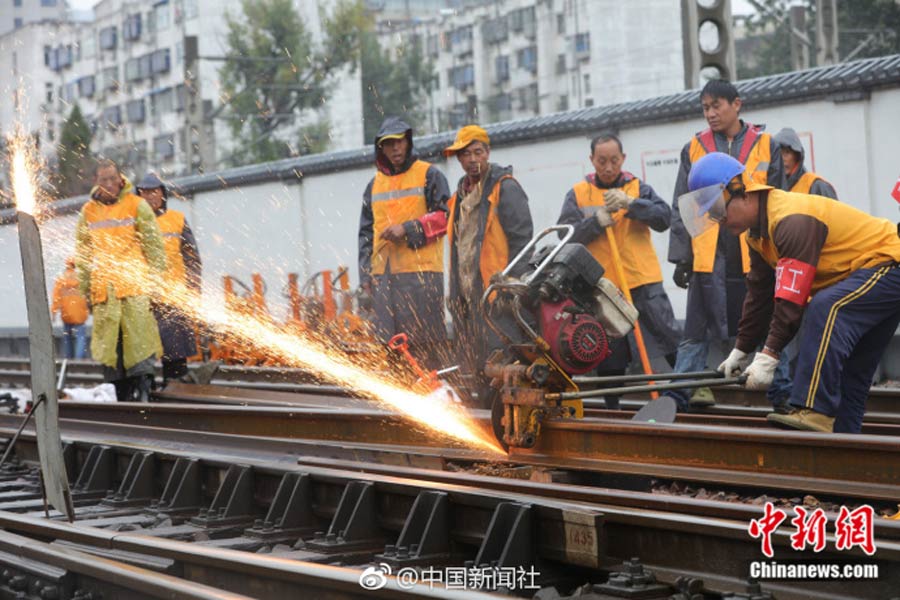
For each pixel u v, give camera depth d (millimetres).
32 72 129250
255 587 7516
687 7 28391
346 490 8984
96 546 8742
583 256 10914
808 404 10375
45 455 9273
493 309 11203
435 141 29625
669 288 23266
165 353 20297
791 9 44531
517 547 7531
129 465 11578
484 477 9289
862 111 19797
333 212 33375
